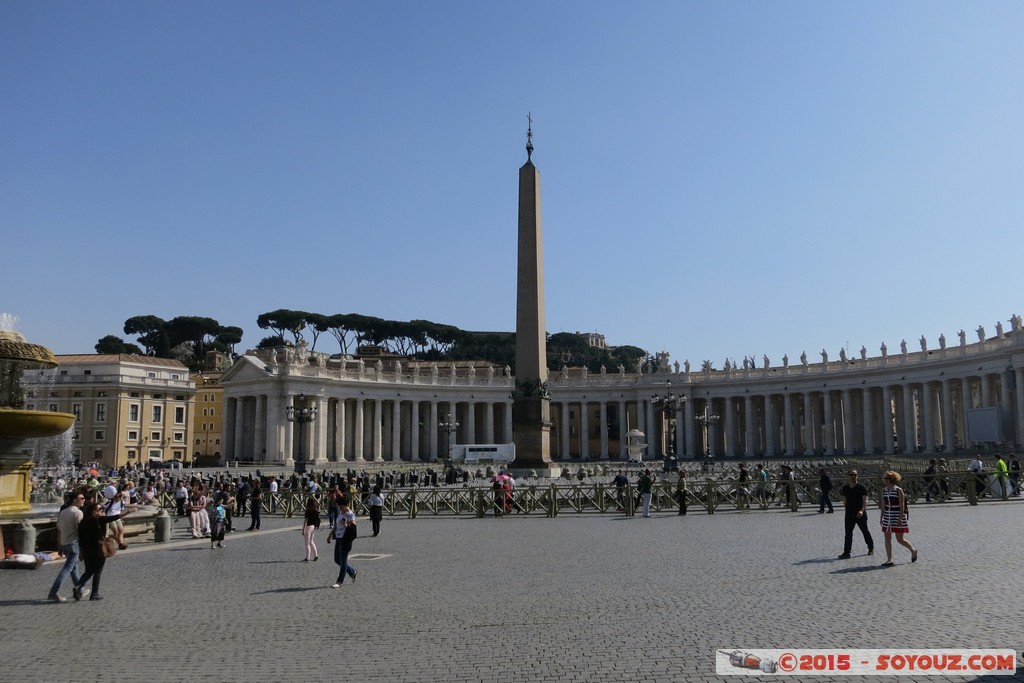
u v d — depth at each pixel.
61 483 36.84
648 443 97.75
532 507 28.11
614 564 15.52
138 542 22.11
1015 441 67.81
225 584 14.38
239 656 9.14
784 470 31.20
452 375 96.81
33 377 24.53
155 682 8.17
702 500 28.59
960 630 9.45
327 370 87.94
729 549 17.27
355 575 14.27
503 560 16.55
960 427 93.12
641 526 23.05
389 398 92.50
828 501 25.41
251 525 25.47
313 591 13.42
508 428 100.88
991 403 73.56
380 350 129.25
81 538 12.97
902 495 14.50
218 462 82.81
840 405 98.50
